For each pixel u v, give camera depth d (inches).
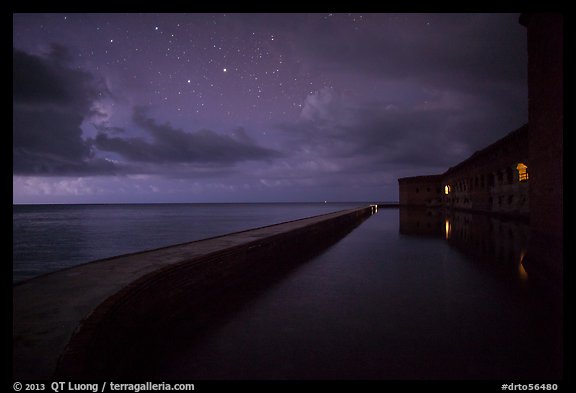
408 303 218.7
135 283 158.9
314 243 550.3
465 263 353.4
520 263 341.4
